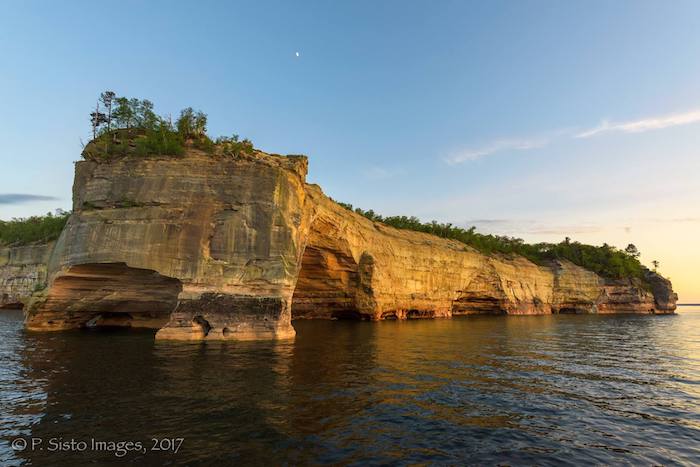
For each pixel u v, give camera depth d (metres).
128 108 30.11
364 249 45.69
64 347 20.88
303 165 32.06
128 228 25.64
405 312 52.72
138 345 21.52
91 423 10.02
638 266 102.25
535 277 78.69
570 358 22.16
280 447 8.83
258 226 26.53
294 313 46.12
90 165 28.20
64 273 26.25
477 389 14.45
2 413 10.64
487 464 8.37
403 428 10.27
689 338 35.09
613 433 10.41
